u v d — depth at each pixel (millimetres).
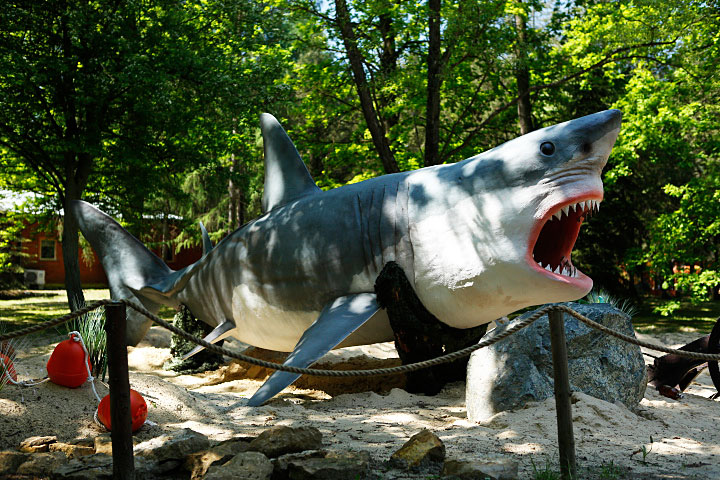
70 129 16328
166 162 17984
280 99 16438
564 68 18625
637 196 24000
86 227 10961
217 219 30734
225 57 16203
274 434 4680
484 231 6977
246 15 16828
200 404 6781
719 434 5781
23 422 5301
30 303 23500
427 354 7824
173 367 10758
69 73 15070
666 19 15055
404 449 4660
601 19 17031
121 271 10695
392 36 18281
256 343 9266
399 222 7578
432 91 15430
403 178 7941
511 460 4406
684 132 18875
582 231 22172
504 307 7203
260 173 27484
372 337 8203
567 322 6902
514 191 6840
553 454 4949
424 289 7418
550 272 6766
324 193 8484
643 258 20625
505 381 6508
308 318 8227
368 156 20219
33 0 14922
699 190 18719
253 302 8750
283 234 8453
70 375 5883
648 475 4391
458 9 14938
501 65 15891
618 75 19672
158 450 4574
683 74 17109
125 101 16203
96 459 4422
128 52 14984
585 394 6391
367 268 7730
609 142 6719
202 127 17828
